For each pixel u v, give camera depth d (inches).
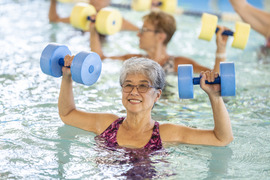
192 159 114.8
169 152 117.7
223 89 112.3
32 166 109.0
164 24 201.5
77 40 258.2
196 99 172.9
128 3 402.0
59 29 284.4
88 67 129.3
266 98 174.9
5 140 124.0
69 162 111.9
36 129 133.3
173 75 203.6
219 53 192.5
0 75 187.8
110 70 205.8
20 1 374.9
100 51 223.0
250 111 159.2
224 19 361.7
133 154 116.1
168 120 147.9
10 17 311.4
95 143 123.1
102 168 108.8
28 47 236.8
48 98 163.2
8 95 163.8
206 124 144.3
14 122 138.1
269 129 140.5
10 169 106.7
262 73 211.9
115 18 223.9
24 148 119.3
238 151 121.6
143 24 205.8
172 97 174.2
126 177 104.4
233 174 107.9
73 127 134.9
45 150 118.6
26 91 169.9
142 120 120.7
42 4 368.2
